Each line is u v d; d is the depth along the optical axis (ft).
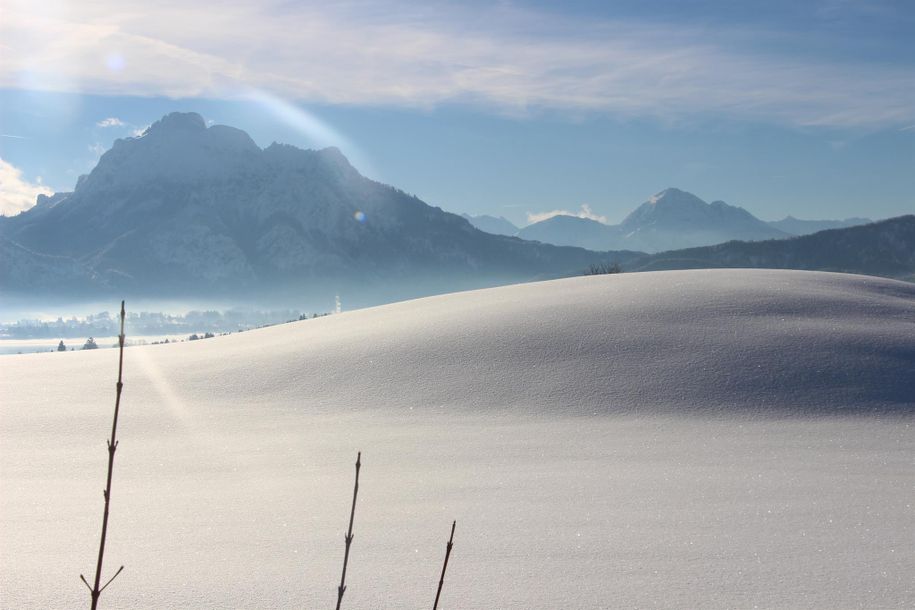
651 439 50.44
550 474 41.24
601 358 68.39
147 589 24.76
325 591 24.62
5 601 23.61
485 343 73.87
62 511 34.83
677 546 28.78
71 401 66.03
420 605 23.48
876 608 22.94
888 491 37.04
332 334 86.74
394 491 38.01
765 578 25.44
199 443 51.01
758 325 74.74
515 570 26.43
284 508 35.01
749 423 54.85
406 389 65.21
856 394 60.39
